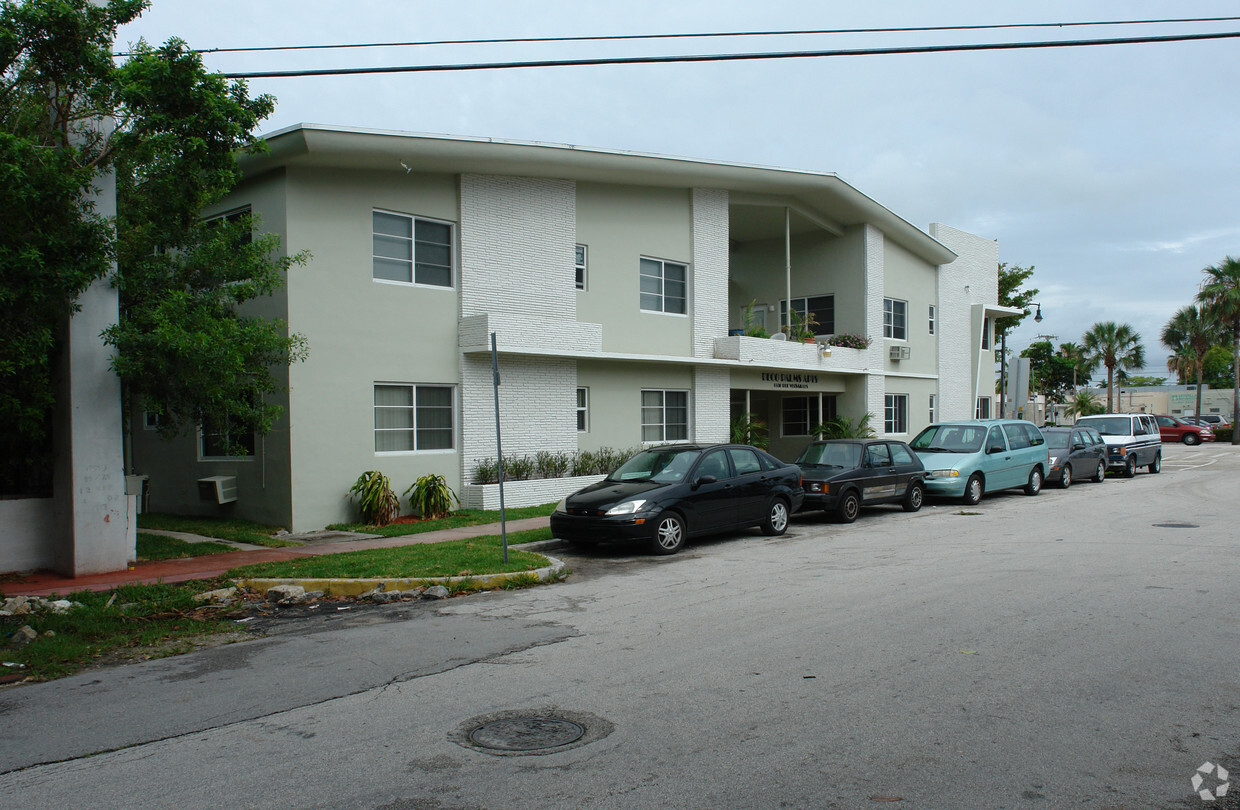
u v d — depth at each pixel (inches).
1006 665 237.3
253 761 178.7
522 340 656.4
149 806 157.6
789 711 202.8
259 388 449.4
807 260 1074.7
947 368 1199.6
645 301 801.6
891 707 204.5
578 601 342.6
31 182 323.3
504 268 675.4
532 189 698.2
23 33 337.4
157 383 409.7
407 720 202.7
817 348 935.0
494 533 524.4
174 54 364.5
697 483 478.6
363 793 161.2
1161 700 207.8
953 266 1221.1
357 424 585.3
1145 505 673.0
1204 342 2103.8
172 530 543.8
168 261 428.5
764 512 518.6
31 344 339.3
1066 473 861.2
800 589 351.9
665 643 269.3
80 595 343.6
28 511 396.5
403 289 616.1
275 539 509.0
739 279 1130.7
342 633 297.6
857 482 601.0
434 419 639.8
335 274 577.9
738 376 883.4
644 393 796.6
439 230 645.9
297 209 561.6
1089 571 381.1
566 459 711.1
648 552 467.5
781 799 155.8
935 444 751.7
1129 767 169.0
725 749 179.9
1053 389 2551.7
